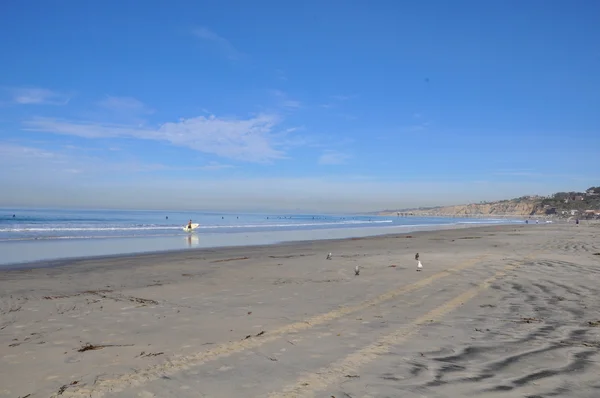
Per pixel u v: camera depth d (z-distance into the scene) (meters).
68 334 5.95
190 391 3.93
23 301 8.32
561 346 5.11
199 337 5.73
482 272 11.63
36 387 4.07
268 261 15.34
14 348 5.30
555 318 6.59
